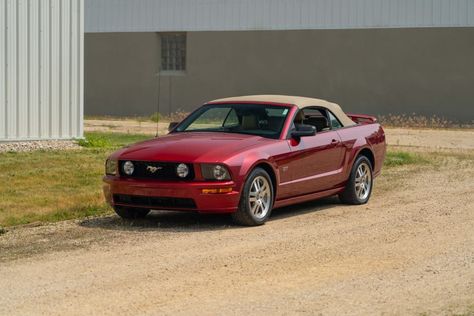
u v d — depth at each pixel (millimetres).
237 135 12391
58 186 15000
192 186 11164
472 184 16344
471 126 35469
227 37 40812
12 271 9016
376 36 37812
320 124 13320
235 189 11336
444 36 36594
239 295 8117
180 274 8922
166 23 42000
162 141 12133
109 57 43250
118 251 10031
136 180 11500
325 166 13031
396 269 9219
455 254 9977
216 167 11250
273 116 12664
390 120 37031
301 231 11398
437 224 11938
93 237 10922
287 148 12211
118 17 42969
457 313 7555
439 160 20734
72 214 12570
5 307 7688
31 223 11891
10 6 19500
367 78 38062
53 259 9594
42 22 20203
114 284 8500
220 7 40938
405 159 20406
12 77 19609
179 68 42281
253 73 40375
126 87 42969
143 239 10789
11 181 15328
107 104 43406
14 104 19672
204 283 8562
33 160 17766
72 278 8727
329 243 10570
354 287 8445
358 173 13844
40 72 20219
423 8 36906
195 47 41500
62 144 20625
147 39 42438
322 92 39000
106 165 12000
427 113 37000
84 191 14578
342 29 38438
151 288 8359
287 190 12258
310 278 8797
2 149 19344
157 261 9516
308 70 39219
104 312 7535
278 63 39844
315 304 7820
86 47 43688
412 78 37219
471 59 36156
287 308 7680
